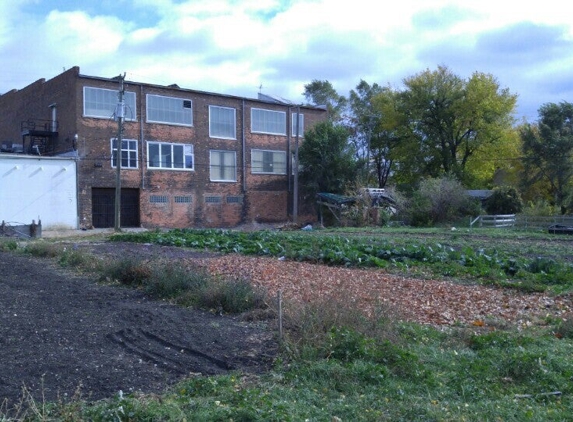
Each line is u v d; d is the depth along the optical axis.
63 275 16.61
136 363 7.61
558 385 6.68
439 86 59.91
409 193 57.75
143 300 12.55
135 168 46.31
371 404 6.14
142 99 46.62
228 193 51.97
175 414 5.70
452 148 61.72
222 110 51.66
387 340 7.80
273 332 8.93
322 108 59.00
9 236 34.16
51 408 5.89
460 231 38.03
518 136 60.25
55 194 42.31
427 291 13.25
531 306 11.73
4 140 55.44
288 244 22.64
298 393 6.44
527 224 43.56
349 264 18.16
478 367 7.18
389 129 65.94
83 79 43.59
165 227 48.03
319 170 54.06
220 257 21.33
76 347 8.30
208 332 9.28
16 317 10.26
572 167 52.56
